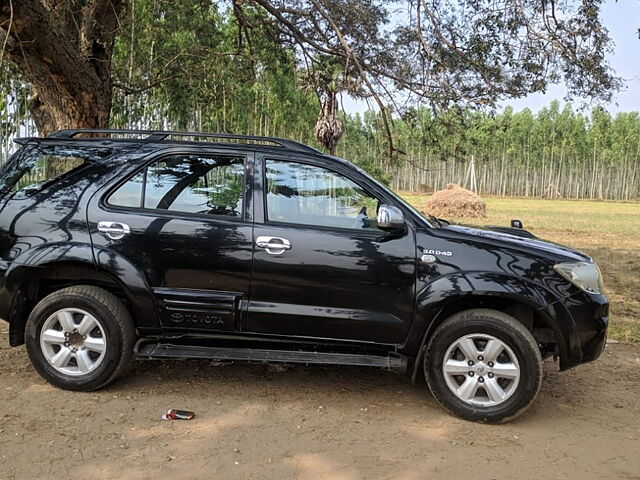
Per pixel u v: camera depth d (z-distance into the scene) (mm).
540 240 4496
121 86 10641
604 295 4086
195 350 4148
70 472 3107
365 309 4020
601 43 7430
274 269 4031
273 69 12086
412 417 3998
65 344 4180
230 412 3975
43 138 4457
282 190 4227
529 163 89188
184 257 4078
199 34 11844
